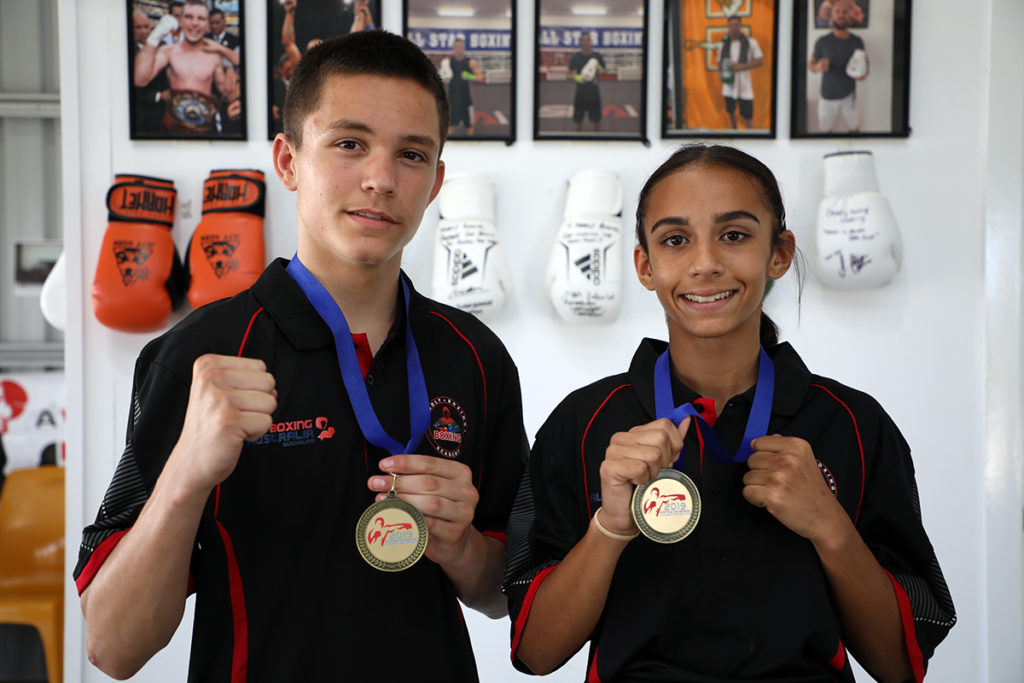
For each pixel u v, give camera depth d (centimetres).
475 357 135
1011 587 242
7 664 357
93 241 240
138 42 237
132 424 117
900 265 235
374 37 118
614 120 243
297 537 113
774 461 112
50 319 245
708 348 124
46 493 333
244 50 240
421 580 119
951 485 244
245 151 242
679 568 117
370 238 112
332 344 120
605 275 230
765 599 115
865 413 126
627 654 115
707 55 242
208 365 103
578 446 129
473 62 242
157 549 103
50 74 364
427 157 116
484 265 229
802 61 241
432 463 113
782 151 244
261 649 111
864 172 232
